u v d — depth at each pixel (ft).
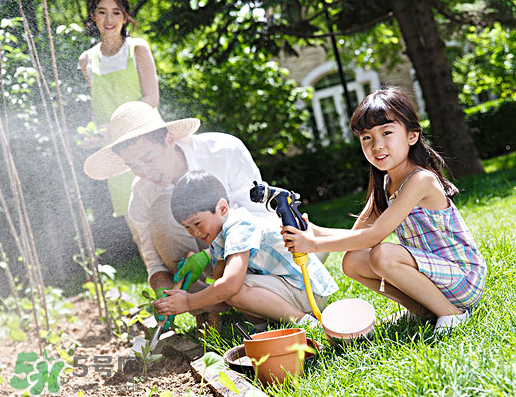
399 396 4.30
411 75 45.19
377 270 6.05
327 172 29.25
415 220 6.37
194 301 6.77
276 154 32.12
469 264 6.35
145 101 8.98
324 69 46.21
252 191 6.06
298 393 4.97
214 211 7.01
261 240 7.29
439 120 24.14
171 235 8.04
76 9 8.44
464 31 26.05
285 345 5.32
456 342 5.14
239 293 7.00
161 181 7.61
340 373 5.13
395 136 6.20
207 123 25.70
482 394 4.00
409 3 23.65
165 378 6.51
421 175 6.18
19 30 8.05
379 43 32.14
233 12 19.62
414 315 6.41
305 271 6.28
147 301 9.70
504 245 8.43
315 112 47.50
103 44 8.70
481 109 34.40
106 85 8.69
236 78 31.14
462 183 19.94
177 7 18.20
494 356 4.63
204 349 6.77
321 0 21.63
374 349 5.36
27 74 8.16
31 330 10.01
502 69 37.40
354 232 6.09
